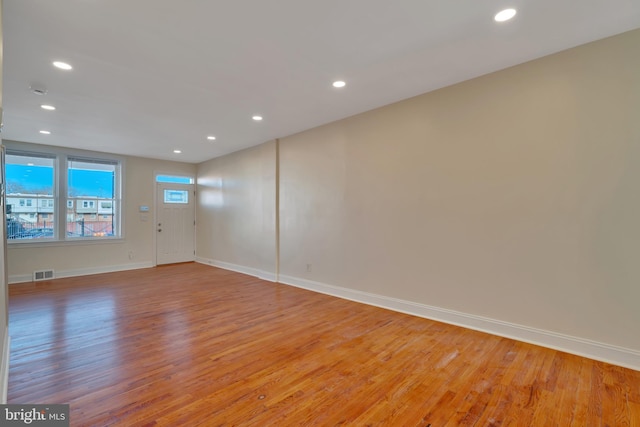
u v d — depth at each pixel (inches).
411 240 138.9
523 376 86.7
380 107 149.1
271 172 210.2
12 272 201.6
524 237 108.7
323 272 178.1
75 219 228.4
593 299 96.3
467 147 121.6
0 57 62.1
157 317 136.1
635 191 89.9
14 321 130.5
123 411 71.8
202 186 287.4
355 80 119.6
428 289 133.6
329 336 115.4
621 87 91.8
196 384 83.4
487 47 97.9
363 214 157.4
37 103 137.7
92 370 90.4
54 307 150.2
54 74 110.9
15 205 204.7
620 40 91.7
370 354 100.6
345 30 87.7
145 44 93.0
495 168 114.9
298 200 193.0
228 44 93.8
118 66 106.0
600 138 95.0
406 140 140.0
